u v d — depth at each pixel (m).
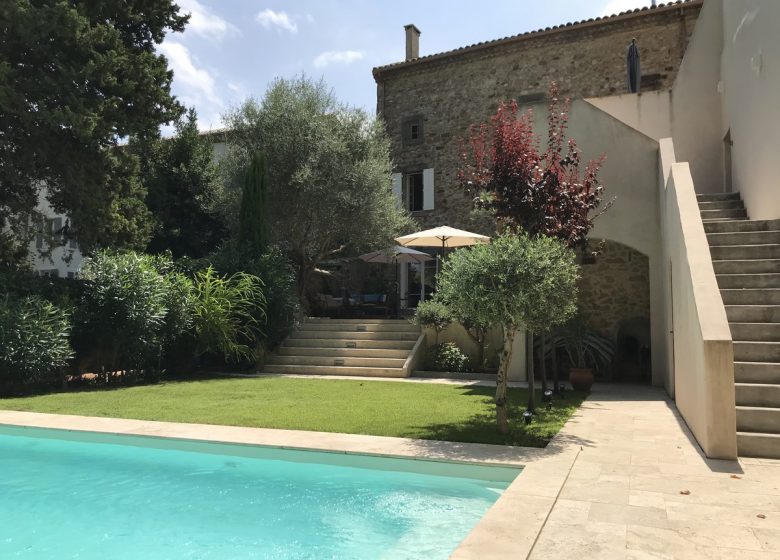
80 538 3.67
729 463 4.68
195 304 11.81
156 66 13.35
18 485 4.75
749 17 9.14
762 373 5.60
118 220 13.87
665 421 6.72
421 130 19.17
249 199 14.32
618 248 12.57
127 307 10.43
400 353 12.55
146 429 6.09
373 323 13.89
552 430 6.11
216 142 19.86
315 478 4.81
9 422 6.50
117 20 13.40
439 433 5.91
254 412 7.23
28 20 10.45
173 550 3.47
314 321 14.84
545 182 7.58
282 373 12.73
